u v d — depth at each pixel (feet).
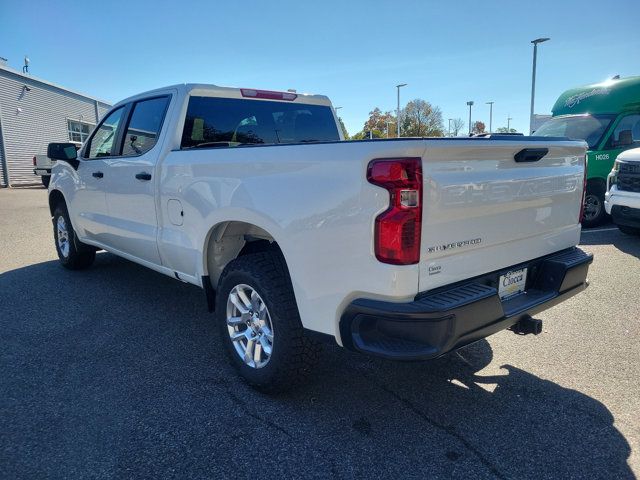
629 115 29.07
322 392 10.32
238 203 9.85
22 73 70.38
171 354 12.12
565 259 10.34
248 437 8.71
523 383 10.68
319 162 8.30
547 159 9.91
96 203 16.28
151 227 13.37
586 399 10.00
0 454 8.14
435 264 7.87
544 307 9.61
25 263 21.34
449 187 7.84
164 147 12.70
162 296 16.61
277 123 15.01
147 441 8.56
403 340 7.63
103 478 7.62
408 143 7.31
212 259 11.54
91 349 12.37
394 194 7.37
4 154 67.56
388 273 7.50
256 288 9.65
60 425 9.00
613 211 23.63
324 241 8.26
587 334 13.15
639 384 10.54
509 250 9.34
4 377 10.82
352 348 8.14
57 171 19.19
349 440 8.66
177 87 13.20
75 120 86.07
